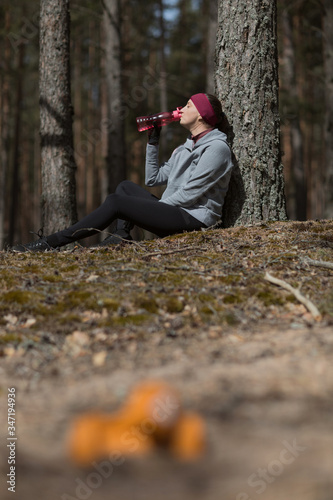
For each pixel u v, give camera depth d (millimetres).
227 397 1947
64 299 3402
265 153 5242
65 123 7102
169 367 2377
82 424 1559
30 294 3463
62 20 7086
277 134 5316
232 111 5266
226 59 5305
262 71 5234
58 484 1364
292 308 3324
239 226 5039
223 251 4348
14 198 18734
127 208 4711
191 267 3947
